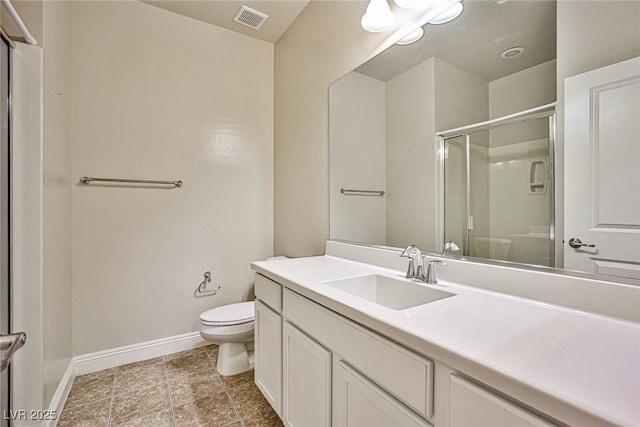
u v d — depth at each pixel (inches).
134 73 80.5
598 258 31.6
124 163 79.2
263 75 101.1
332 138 73.4
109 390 66.9
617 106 30.3
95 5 76.0
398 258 55.2
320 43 77.8
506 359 21.6
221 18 89.1
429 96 50.9
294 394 47.7
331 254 72.7
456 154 46.7
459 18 46.4
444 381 25.0
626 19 29.9
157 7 83.9
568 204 34.0
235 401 63.2
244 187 97.5
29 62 50.8
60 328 62.5
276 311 54.7
